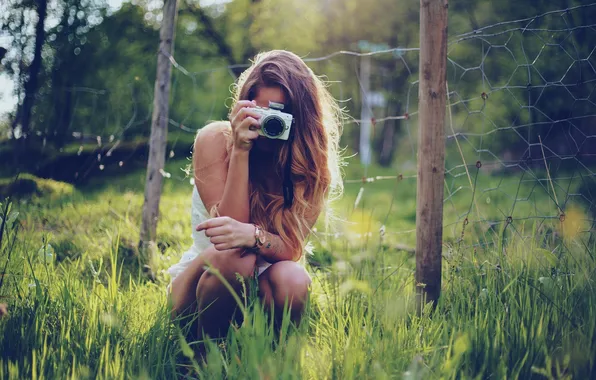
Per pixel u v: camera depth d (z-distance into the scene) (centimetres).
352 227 380
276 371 202
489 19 1547
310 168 276
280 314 265
